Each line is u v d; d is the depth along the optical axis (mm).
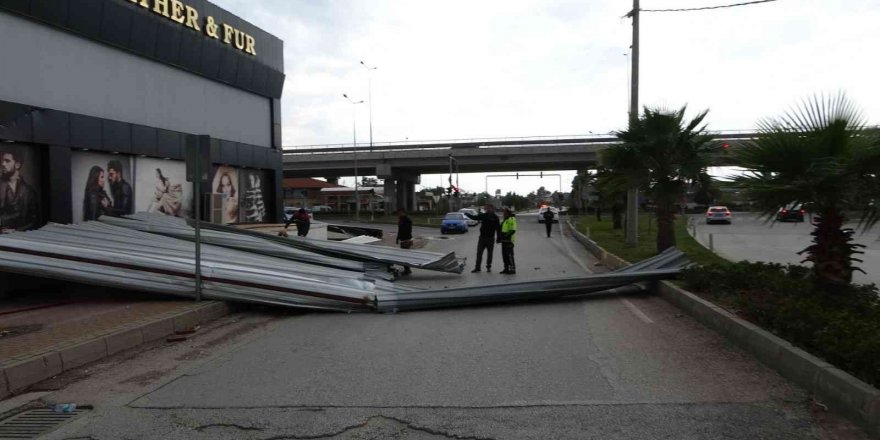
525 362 6750
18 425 5070
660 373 6141
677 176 15742
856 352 4871
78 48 15641
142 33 17547
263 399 5586
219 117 22000
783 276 9453
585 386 5770
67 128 14773
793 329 6070
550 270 16984
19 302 10672
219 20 21500
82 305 10039
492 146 68562
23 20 14055
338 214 77750
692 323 8609
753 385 5621
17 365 6055
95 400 5656
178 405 5465
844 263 7855
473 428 4742
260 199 24797
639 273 11398
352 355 7250
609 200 32594
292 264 12172
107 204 16422
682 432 4551
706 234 33844
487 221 16641
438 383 5988
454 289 10648
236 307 10539
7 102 13109
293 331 8812
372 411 5199
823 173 7301
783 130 7840
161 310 9297
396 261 14797
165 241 12586
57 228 12555
